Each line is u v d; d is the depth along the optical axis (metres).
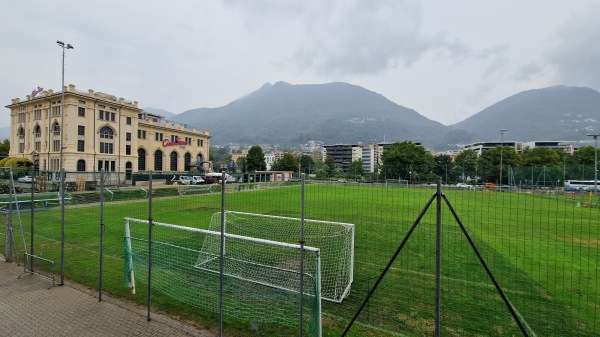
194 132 66.69
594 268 7.81
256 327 4.80
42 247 9.20
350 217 15.48
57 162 42.16
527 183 42.22
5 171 31.73
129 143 49.34
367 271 7.49
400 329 4.79
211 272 6.55
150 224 5.21
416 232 11.85
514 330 4.82
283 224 11.55
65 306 5.57
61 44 32.66
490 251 9.33
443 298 5.94
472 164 66.56
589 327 4.96
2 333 4.74
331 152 154.62
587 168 38.72
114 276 6.91
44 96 43.59
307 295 4.89
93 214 15.62
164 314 5.32
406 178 64.62
